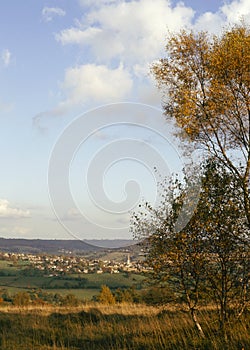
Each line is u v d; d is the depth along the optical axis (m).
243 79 13.20
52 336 11.72
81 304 18.25
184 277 9.66
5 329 12.63
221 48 13.61
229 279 9.58
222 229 9.47
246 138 13.47
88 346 10.69
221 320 9.59
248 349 8.02
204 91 13.77
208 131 13.42
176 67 14.09
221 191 9.66
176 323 11.21
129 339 10.65
